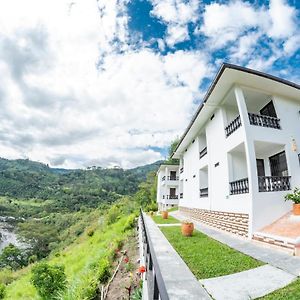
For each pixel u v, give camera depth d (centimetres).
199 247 809
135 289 609
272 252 709
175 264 614
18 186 11188
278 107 1199
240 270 548
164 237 1041
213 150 1474
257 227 923
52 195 10488
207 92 1241
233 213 1118
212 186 1452
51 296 754
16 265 3588
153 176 6072
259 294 411
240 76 1068
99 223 4566
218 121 1402
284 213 970
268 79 1090
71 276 1039
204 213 1592
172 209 3209
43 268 809
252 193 955
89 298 643
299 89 1173
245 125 1056
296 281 451
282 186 1050
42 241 5109
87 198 9775
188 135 1964
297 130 1207
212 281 485
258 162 1369
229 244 855
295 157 1138
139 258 912
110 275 812
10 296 1238
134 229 1878
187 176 2262
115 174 14225
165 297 167
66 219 7288
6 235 6209
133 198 5988
